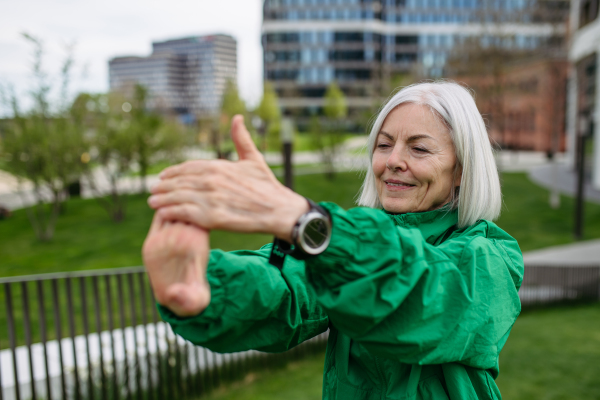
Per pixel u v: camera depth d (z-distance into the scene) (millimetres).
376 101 29875
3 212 17812
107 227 16688
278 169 30344
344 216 705
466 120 996
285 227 645
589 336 6867
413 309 743
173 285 630
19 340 5992
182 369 4336
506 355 5941
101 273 3686
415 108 998
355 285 682
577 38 24297
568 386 4844
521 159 40719
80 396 3625
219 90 37688
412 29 63625
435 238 998
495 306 872
